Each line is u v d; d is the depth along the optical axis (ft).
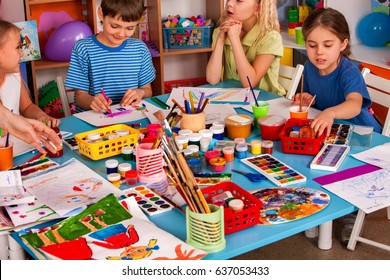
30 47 10.52
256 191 4.92
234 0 8.34
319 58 7.01
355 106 6.53
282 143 5.75
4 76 7.41
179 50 12.06
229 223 4.28
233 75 8.80
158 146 5.15
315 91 7.58
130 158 5.67
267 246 7.62
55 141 5.79
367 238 7.66
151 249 4.07
